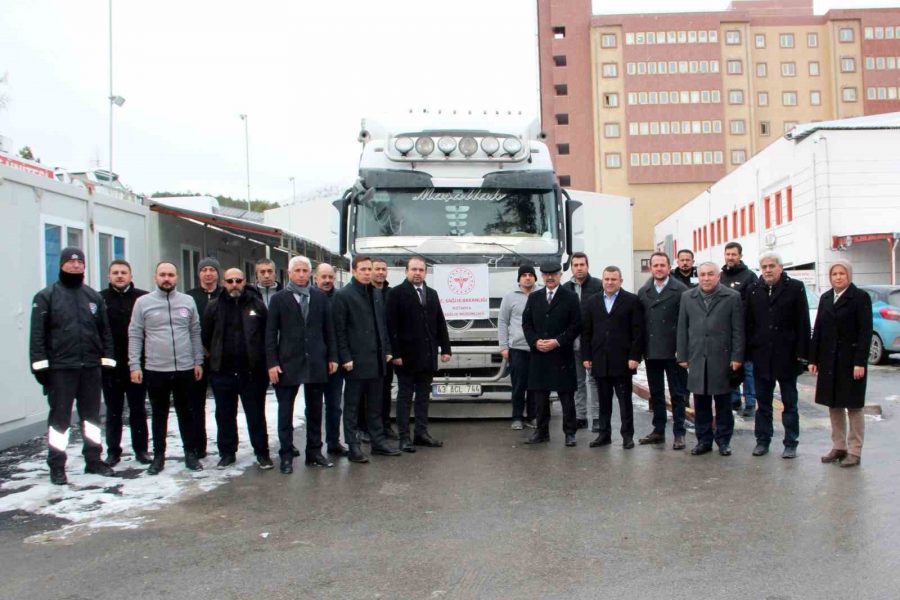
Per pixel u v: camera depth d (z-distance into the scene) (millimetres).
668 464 7344
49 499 6406
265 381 7562
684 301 7863
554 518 5605
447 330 8641
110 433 7797
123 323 7820
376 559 4820
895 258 23531
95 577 4605
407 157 9523
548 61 68125
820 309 7188
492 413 10258
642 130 66750
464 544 5070
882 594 4074
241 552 5012
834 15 68438
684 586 4250
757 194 31531
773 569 4465
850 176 24344
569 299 8328
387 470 7340
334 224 10055
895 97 68500
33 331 6887
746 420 9625
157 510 6059
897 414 9672
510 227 9438
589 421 9680
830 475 6703
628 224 31312
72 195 10328
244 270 18750
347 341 7773
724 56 67312
